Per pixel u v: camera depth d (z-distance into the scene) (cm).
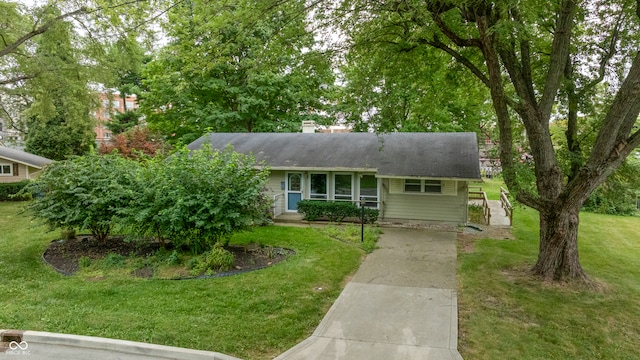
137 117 3512
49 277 777
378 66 954
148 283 728
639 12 711
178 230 873
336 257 920
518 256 952
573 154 788
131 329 530
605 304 647
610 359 480
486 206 1471
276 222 1425
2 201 1970
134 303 629
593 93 879
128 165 1035
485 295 687
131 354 478
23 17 1400
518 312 614
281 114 2534
